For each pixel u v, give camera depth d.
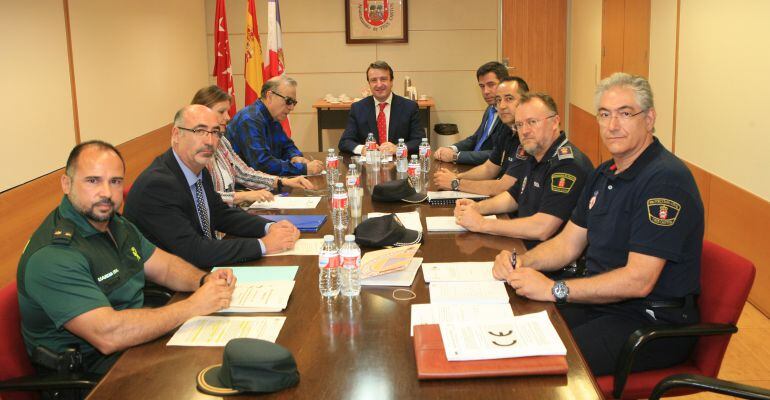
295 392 1.51
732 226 3.98
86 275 1.96
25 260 1.96
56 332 2.01
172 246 2.49
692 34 4.55
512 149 3.71
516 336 1.69
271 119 4.44
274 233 2.54
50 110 4.59
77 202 2.06
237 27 7.89
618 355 2.09
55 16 4.66
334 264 2.06
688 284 2.17
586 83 7.27
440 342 1.67
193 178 2.73
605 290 2.10
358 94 8.07
